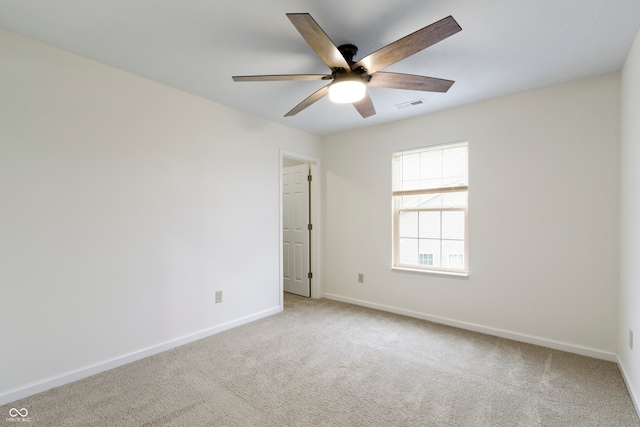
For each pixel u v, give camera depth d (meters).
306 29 1.48
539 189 2.80
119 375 2.28
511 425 1.75
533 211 2.83
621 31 1.90
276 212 3.77
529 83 2.67
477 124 3.12
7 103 1.94
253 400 1.98
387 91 2.82
